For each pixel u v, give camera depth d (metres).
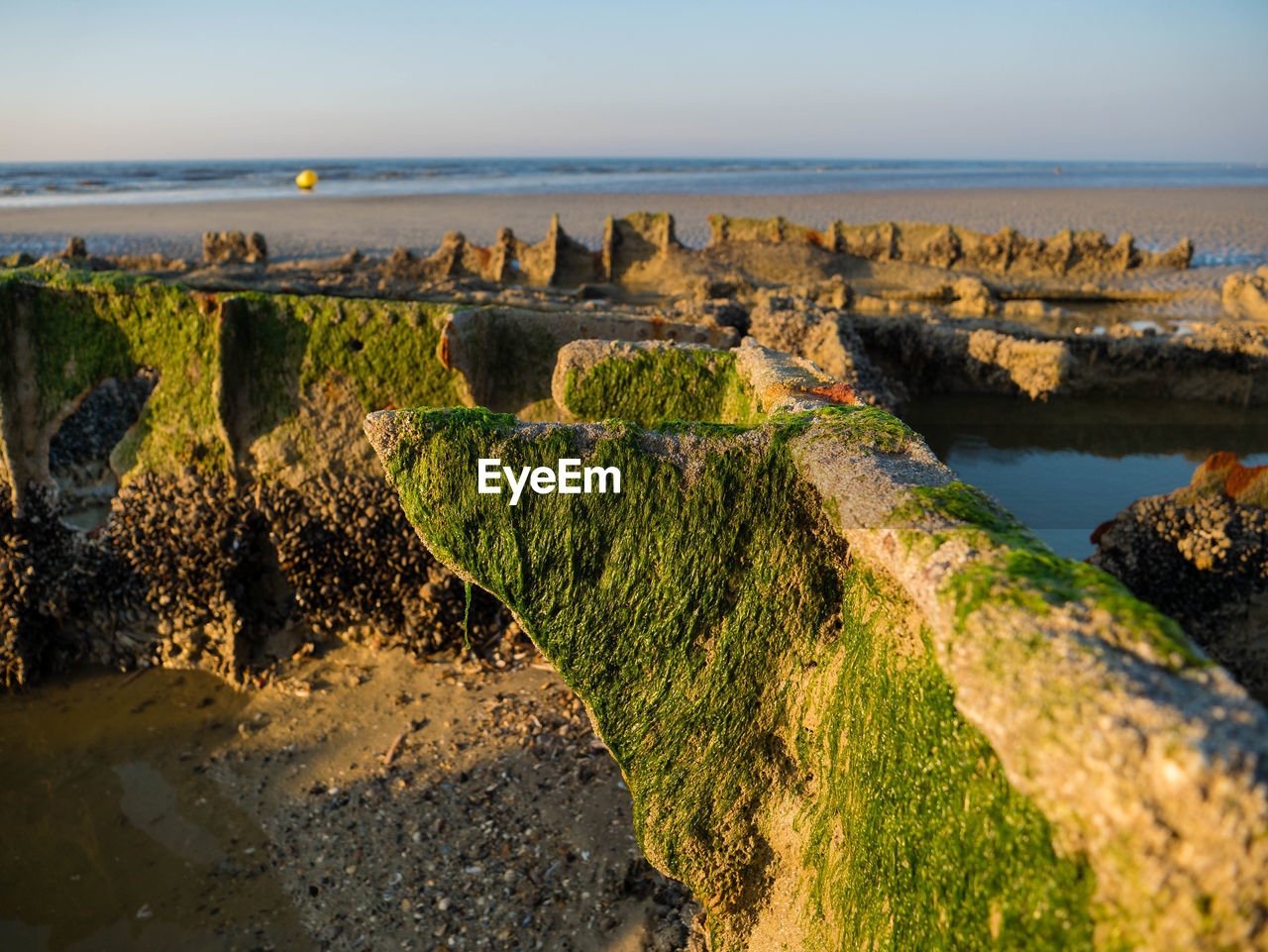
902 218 70.81
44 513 10.75
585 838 8.02
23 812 8.58
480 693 10.28
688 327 10.98
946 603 3.12
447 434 5.28
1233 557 9.28
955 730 3.45
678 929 6.95
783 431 5.21
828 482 4.42
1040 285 38.41
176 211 73.44
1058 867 2.76
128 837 8.27
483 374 10.74
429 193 101.31
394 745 9.34
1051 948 2.77
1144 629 2.65
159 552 10.66
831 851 4.74
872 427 4.90
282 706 10.11
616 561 5.38
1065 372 21.50
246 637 10.77
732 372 8.23
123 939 7.21
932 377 22.97
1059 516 15.34
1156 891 2.27
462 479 5.30
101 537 10.82
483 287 30.94
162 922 7.36
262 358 10.74
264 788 8.86
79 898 7.60
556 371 8.53
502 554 5.39
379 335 10.61
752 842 5.46
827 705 4.97
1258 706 2.32
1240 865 2.13
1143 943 2.34
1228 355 22.06
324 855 8.00
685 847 5.50
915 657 3.85
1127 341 22.69
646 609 5.41
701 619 5.36
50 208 75.38
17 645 10.32
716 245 40.88
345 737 9.56
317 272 33.19
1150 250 53.34
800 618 5.22
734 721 5.38
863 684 4.39
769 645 5.28
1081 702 2.46
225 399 10.52
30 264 26.05
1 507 10.50
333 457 10.79
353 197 93.50
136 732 9.73
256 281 29.19
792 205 83.88
